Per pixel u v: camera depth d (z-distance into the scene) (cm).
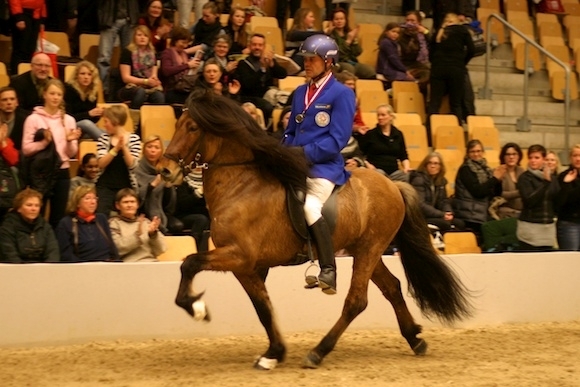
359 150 1398
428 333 1145
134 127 1427
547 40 2088
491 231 1388
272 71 1517
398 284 994
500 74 1978
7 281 996
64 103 1259
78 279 1025
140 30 1466
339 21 1712
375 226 941
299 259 906
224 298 1089
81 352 973
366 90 1667
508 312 1226
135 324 1050
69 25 1686
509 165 1458
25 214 1051
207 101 870
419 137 1603
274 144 865
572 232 1371
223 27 1595
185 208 1268
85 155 1193
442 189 1404
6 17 1470
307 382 827
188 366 902
